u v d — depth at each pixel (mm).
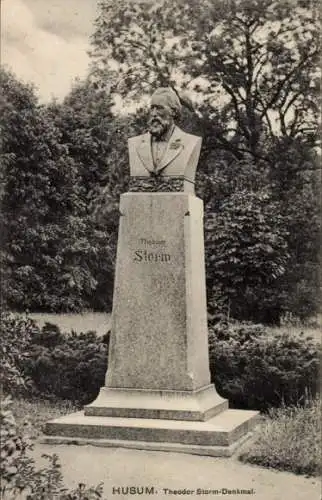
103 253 14297
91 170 14578
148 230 7816
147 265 7789
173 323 7672
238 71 13547
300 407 8969
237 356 10094
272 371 9781
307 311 11789
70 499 5910
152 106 8016
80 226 14375
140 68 14148
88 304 14172
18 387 10047
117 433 7164
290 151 13062
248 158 13312
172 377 7602
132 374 7699
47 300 14109
